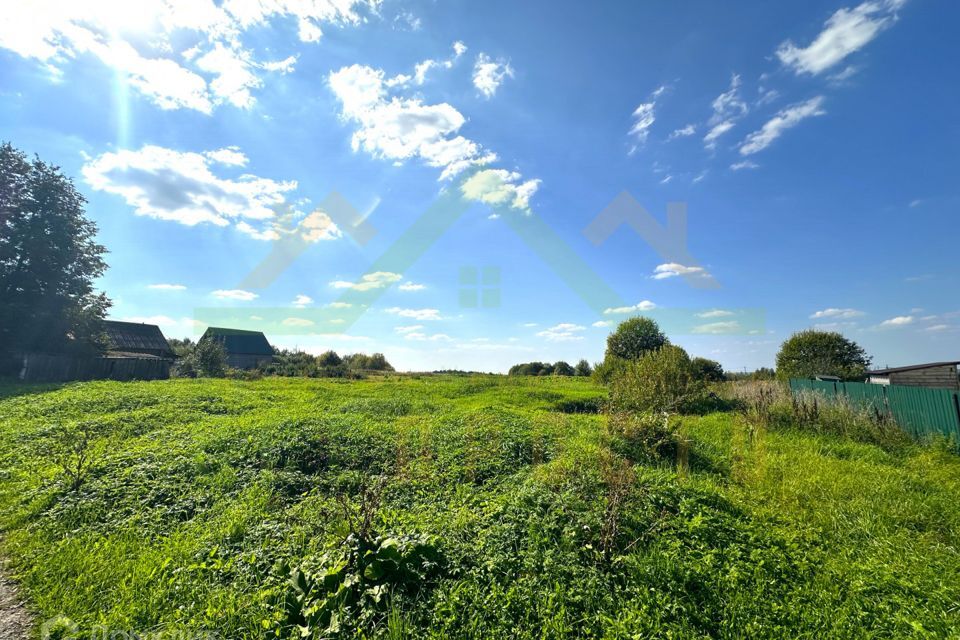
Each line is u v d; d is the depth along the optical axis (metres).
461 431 8.16
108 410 10.54
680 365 13.40
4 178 20.75
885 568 3.51
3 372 18.83
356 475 6.10
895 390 9.48
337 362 34.56
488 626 2.90
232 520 4.57
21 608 3.19
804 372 19.98
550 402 13.87
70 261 21.98
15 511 4.81
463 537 3.99
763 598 3.14
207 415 10.22
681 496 4.60
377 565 3.31
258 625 2.93
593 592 3.18
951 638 2.71
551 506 4.36
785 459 6.64
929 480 5.88
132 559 3.84
